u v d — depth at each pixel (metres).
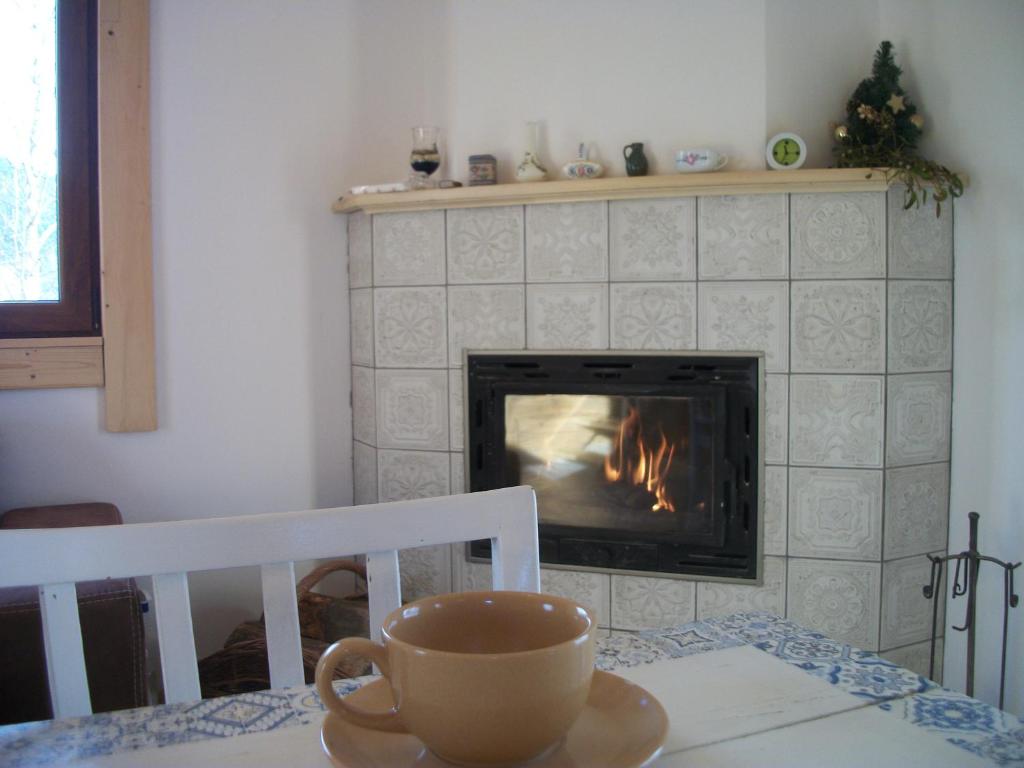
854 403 2.27
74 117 2.39
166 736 0.60
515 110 2.55
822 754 0.55
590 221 2.38
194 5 2.50
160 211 2.49
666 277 2.34
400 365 2.59
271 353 2.66
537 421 2.53
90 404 2.43
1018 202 2.10
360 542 0.89
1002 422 2.17
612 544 2.46
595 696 0.60
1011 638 2.13
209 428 2.59
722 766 0.53
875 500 2.27
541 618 0.57
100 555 0.81
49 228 2.41
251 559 0.86
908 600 2.33
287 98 2.63
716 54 2.37
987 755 0.54
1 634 1.42
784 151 2.29
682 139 2.40
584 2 2.48
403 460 2.62
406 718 0.49
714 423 2.35
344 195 2.65
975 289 2.25
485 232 2.47
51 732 0.61
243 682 2.10
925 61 2.36
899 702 0.62
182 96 2.50
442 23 2.70
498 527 0.94
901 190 2.24
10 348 2.33
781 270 2.27
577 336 2.42
